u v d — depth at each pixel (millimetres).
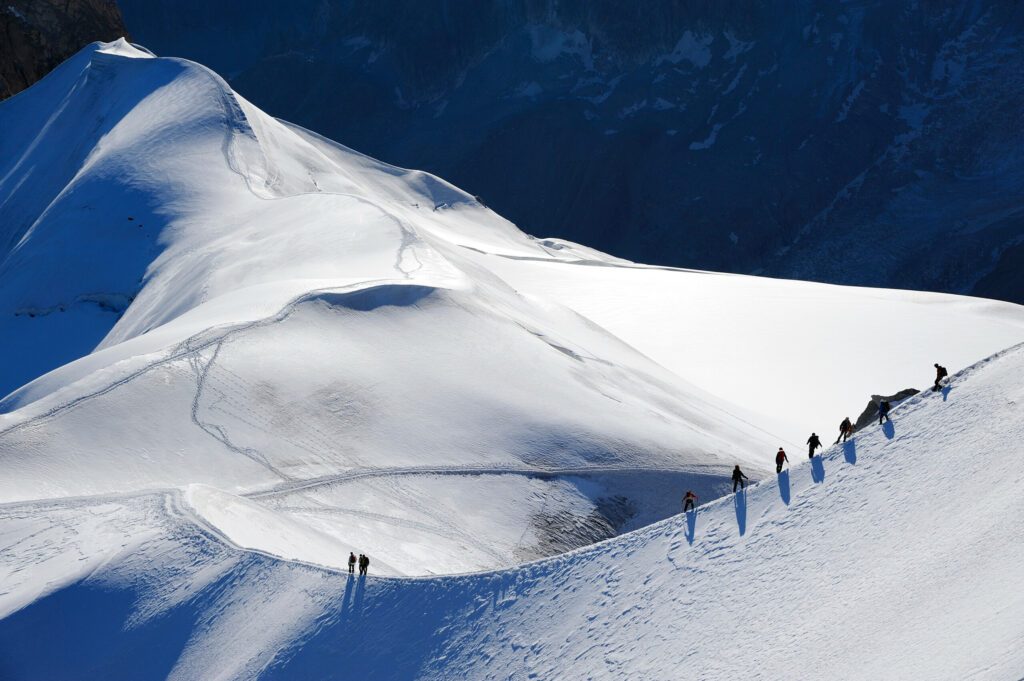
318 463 71312
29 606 51000
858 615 34875
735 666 35719
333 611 46750
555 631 42094
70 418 70250
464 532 67688
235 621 48188
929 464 40531
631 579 42844
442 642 43781
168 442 70125
